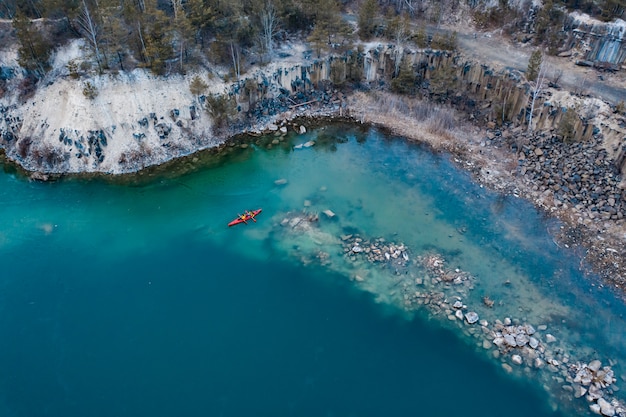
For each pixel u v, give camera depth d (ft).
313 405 135.03
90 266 176.76
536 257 180.04
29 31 223.71
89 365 145.28
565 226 191.62
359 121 259.19
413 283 170.50
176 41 244.63
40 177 215.72
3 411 134.31
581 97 224.94
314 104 266.57
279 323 157.07
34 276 172.55
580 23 253.44
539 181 211.61
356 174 223.71
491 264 177.58
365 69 275.59
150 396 137.39
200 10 238.27
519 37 273.33
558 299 164.35
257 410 133.90
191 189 213.66
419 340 151.94
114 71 230.89
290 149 240.12
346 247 184.55
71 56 235.40
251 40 261.44
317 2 271.90
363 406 134.72
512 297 165.07
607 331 154.20
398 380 141.08
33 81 233.76
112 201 206.28
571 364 144.25
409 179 220.02
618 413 131.64
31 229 191.72
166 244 186.09
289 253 182.29
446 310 160.76
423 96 263.49
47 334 153.69
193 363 145.79
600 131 212.84
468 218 198.08
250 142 243.60
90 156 220.64
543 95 231.50
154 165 225.35
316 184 217.56
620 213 190.60
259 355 147.95
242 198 209.05
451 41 264.52
